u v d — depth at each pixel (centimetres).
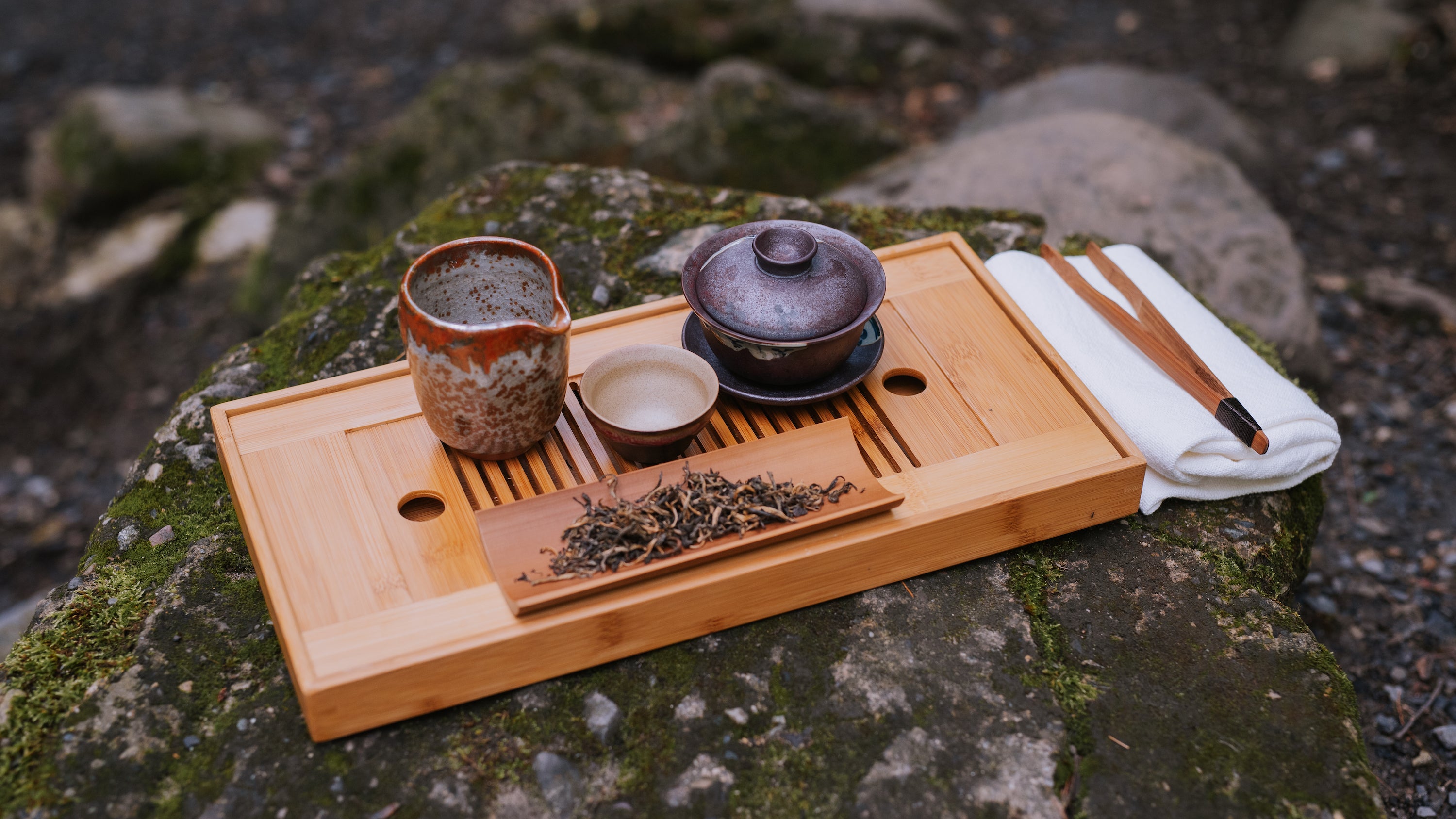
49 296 218
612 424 97
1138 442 104
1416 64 229
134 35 290
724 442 103
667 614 96
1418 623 131
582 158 196
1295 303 145
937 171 157
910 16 261
